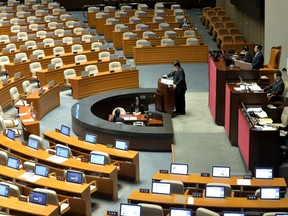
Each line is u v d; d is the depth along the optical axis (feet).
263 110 61.16
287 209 43.55
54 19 119.96
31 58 90.12
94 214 51.16
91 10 124.26
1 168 52.26
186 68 97.19
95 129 66.59
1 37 104.58
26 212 44.01
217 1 141.08
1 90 77.15
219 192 45.37
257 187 48.16
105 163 54.19
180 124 69.36
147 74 94.43
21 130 70.74
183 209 41.91
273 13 89.45
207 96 80.74
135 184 57.16
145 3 144.66
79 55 92.07
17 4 137.80
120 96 77.41
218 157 60.03
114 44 108.47
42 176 50.75
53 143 61.93
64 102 82.02
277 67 79.71
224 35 107.76
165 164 61.57
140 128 65.72
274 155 54.03
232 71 65.98
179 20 118.32
